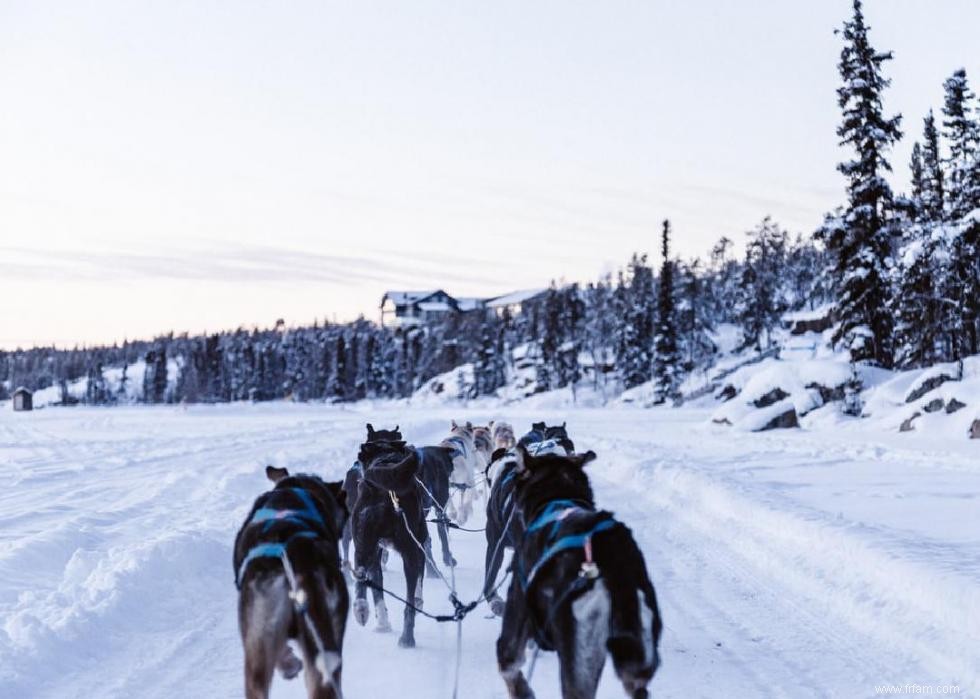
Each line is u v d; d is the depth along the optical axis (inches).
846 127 1884.8
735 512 630.5
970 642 323.0
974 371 1551.4
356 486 439.8
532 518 249.3
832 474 862.5
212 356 7524.6
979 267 1797.5
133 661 330.0
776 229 5629.9
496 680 313.7
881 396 1664.6
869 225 1859.0
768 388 1831.9
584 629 204.2
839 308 1909.4
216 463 1039.6
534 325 6181.1
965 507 624.7
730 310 6186.0
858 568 435.2
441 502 492.4
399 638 363.3
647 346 4581.7
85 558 454.9
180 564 463.2
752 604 409.1
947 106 2241.6
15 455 1245.7
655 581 458.3
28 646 317.1
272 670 222.2
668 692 294.8
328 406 4611.2
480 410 3991.1
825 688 297.0
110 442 1520.7
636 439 1472.7
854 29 1877.5
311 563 221.9
